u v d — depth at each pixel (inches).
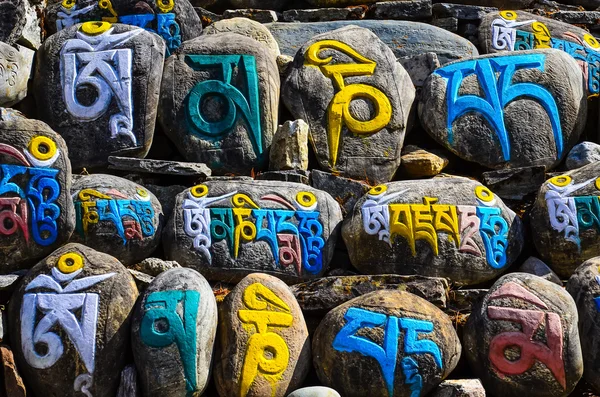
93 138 265.3
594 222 251.6
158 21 289.9
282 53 299.0
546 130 277.4
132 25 280.8
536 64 283.1
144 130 266.5
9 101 266.8
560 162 278.8
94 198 249.3
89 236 247.1
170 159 275.9
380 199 255.1
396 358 225.9
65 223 243.6
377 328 228.4
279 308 232.5
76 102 267.9
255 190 255.0
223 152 269.4
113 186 252.4
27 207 242.8
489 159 275.1
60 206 244.1
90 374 225.3
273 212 252.7
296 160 266.1
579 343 229.8
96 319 228.1
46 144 247.3
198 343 224.7
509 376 228.1
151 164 260.7
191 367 223.3
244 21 296.4
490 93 279.0
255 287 234.1
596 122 290.5
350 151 271.9
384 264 250.5
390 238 250.5
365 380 226.1
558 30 306.7
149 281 237.3
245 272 248.2
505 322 229.9
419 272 249.4
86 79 269.3
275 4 313.7
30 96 274.5
